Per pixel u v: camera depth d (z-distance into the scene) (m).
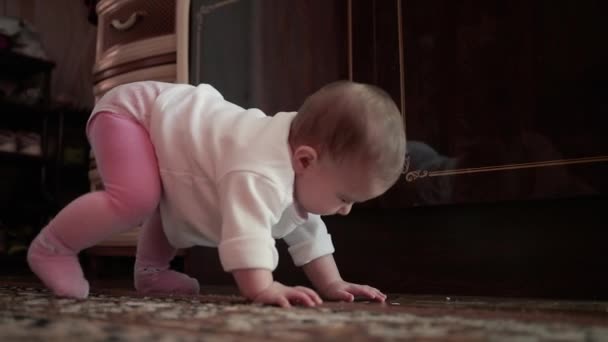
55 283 0.82
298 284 1.41
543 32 1.08
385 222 1.29
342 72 1.34
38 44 2.75
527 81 1.10
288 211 0.83
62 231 0.82
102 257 1.94
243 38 1.52
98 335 0.39
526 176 1.08
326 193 0.80
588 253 1.04
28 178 2.84
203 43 1.60
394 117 0.78
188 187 0.85
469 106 1.16
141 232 1.02
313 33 1.39
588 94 1.02
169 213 0.91
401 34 1.26
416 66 1.24
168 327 0.45
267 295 0.70
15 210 2.62
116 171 0.84
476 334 0.42
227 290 1.21
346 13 1.34
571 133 1.04
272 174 0.76
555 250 1.08
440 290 1.20
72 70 3.13
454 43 1.19
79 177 2.93
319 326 0.46
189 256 1.60
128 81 1.74
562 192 1.04
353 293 0.90
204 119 0.87
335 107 0.77
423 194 1.20
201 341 0.37
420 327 0.46
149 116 0.89
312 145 0.77
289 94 1.42
